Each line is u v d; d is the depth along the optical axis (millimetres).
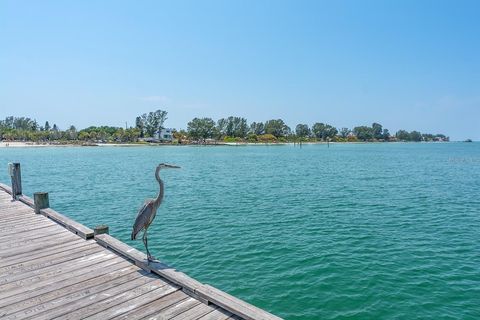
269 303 8398
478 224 16078
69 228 9570
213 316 4965
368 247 12539
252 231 14508
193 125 141625
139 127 150375
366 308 8203
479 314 7980
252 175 37812
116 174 37625
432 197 23766
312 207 19859
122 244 7816
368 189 27438
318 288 9188
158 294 5691
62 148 104062
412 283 9531
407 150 125625
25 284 6113
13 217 11125
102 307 5273
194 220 16422
